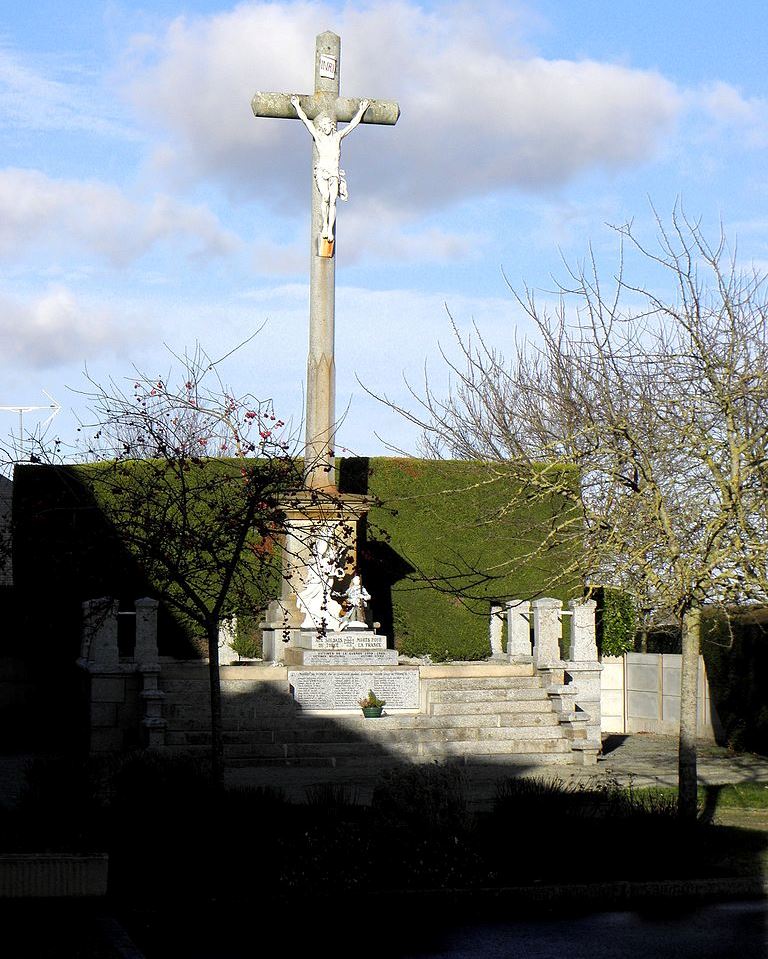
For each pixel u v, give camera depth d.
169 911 12.14
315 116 25.39
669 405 16.84
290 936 11.59
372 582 29.62
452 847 13.57
